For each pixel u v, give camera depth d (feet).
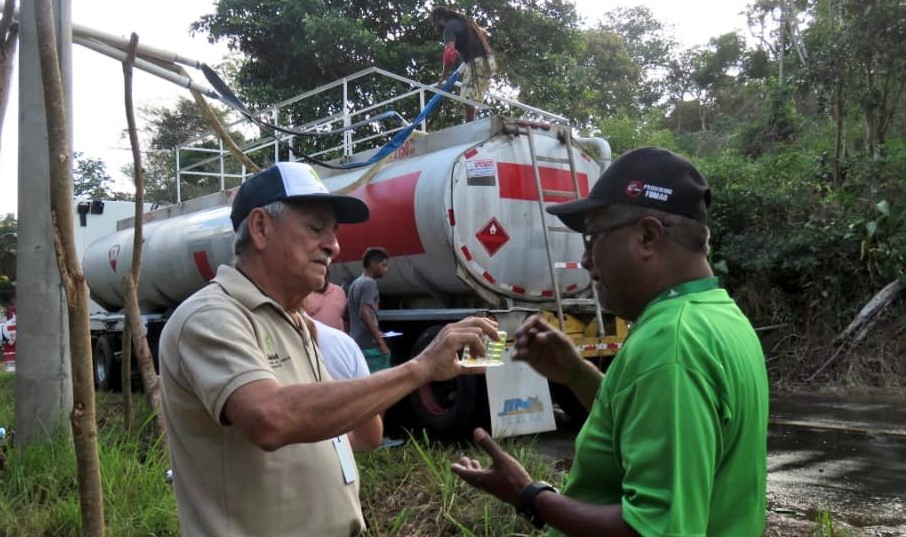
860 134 49.08
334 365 9.03
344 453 7.28
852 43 43.09
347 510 7.06
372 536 13.34
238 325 6.35
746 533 5.18
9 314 71.46
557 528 5.43
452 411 23.26
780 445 23.20
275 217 6.96
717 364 4.99
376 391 6.14
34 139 18.84
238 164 51.26
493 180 24.00
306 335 7.32
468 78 30.22
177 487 6.68
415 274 25.12
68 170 8.81
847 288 38.27
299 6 53.26
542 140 25.35
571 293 25.73
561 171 25.59
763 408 5.37
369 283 23.29
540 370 7.33
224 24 54.60
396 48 53.78
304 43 53.47
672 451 4.72
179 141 100.42
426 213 23.62
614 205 5.70
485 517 13.12
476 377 22.81
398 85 54.03
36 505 14.52
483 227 23.70
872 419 27.14
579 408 25.90
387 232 25.20
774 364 38.04
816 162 46.78
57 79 8.75
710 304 5.39
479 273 23.68
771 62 93.66
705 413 4.82
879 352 35.58
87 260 43.45
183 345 6.34
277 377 6.64
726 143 74.43
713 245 42.37
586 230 6.02
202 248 32.81
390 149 26.53
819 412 28.91
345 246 27.25
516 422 22.12
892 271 36.58
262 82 57.06
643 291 5.65
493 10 56.03
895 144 42.34
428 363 6.54
